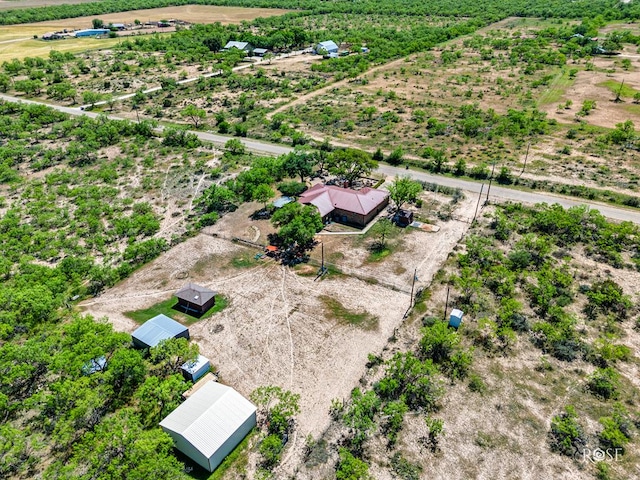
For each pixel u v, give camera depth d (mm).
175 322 54062
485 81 149000
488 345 52125
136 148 104688
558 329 52844
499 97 133750
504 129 109188
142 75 167125
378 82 153000
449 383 47625
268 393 44750
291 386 47562
